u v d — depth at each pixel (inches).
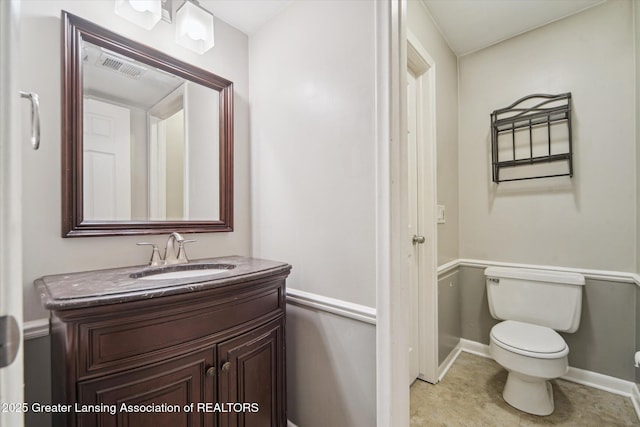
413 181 72.5
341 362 46.6
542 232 75.8
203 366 35.5
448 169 81.7
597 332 68.0
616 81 65.9
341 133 46.5
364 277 43.7
